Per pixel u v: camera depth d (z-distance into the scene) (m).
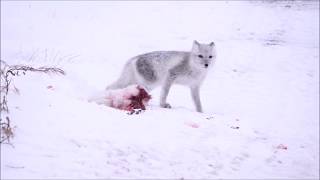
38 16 24.88
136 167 7.12
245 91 15.59
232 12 28.47
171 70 11.62
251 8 29.75
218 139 8.88
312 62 19.34
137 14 27.11
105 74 15.17
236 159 8.16
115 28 23.48
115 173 6.81
